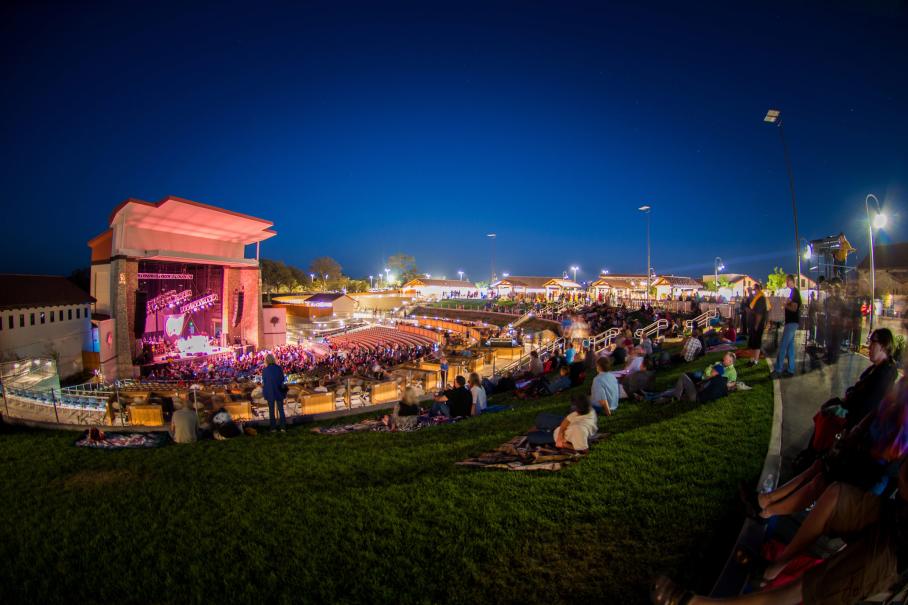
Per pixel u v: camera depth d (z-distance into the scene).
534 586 4.47
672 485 6.14
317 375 31.42
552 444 8.35
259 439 11.20
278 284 130.00
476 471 7.30
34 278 34.16
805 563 3.75
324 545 5.49
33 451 10.16
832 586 2.60
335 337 64.81
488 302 77.19
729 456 6.91
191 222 44.53
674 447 7.45
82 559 5.59
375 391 21.50
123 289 40.12
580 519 5.54
